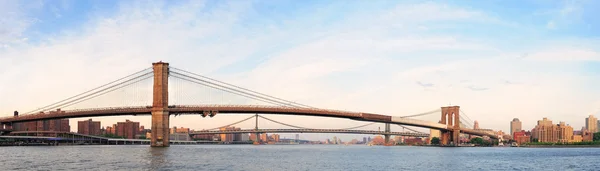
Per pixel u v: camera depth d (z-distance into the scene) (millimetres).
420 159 125688
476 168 97250
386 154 161250
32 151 150000
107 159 105750
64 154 127688
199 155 129625
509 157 144625
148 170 81125
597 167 104188
